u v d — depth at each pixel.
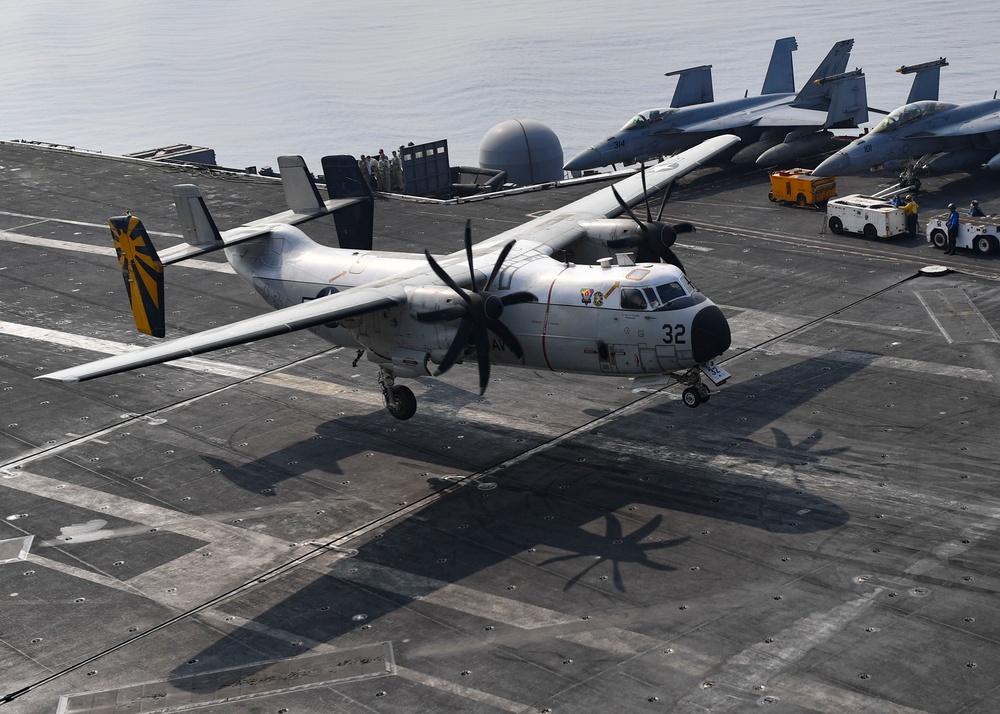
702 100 65.31
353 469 30.20
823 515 25.95
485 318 27.47
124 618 23.56
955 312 38.44
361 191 38.56
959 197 52.22
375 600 23.72
